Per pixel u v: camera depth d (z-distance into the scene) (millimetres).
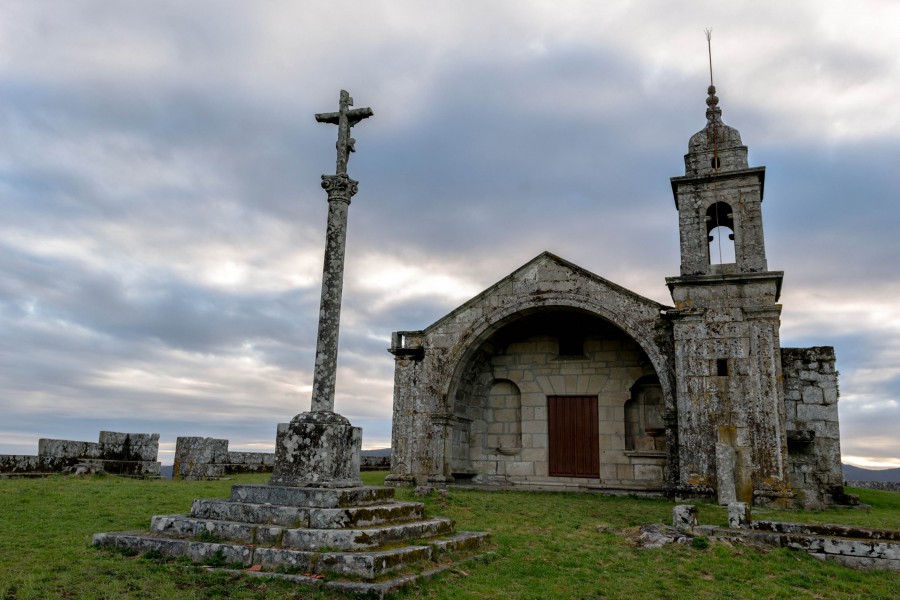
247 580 7938
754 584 9422
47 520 11211
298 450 10406
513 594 8328
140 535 9578
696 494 18438
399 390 23500
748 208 20156
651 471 22578
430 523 10531
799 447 20484
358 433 11008
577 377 24312
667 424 19828
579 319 24250
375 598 7457
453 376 23078
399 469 22766
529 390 24781
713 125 21219
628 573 9789
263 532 8938
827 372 20734
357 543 8680
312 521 9188
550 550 11078
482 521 13703
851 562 10727
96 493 14312
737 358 19109
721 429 18516
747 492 18125
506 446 24750
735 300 19500
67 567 8266
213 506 9922
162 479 19969
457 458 23828
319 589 7668
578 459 23703
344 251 11750
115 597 7195
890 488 33656
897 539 11109
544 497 19031
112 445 21141
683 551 11141
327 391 10977
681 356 19641
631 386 23516
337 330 11352
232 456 23766
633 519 14797
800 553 11047
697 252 20312
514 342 25406
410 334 23875
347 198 12016
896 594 9156
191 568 8320
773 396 18516
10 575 7801
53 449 19344
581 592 8672
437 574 8672
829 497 19922
